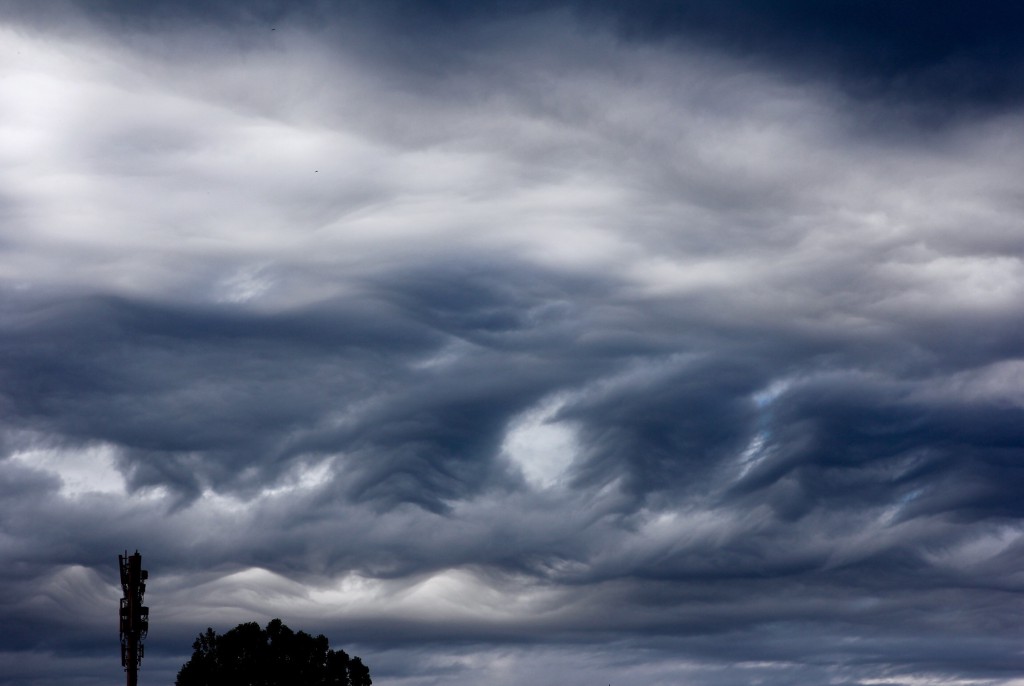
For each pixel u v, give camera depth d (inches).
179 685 3814.0
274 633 3900.1
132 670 2947.8
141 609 2989.7
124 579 2999.5
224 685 3779.5
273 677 3801.7
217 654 3838.6
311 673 3848.4
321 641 3937.0
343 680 3919.8
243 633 3865.7
